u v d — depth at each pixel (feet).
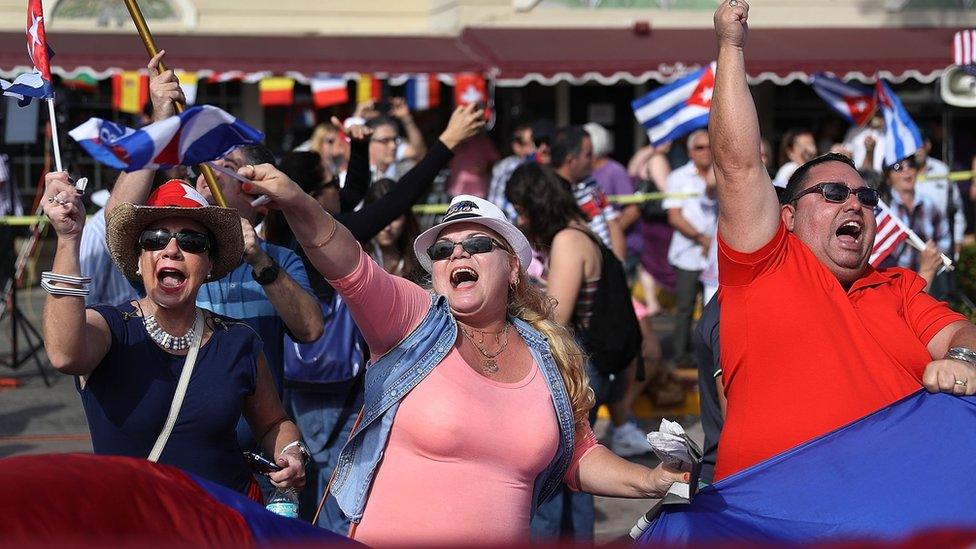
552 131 69.21
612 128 129.70
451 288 28.96
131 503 19.72
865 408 27.66
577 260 43.16
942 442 27.04
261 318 33.22
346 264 26.68
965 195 111.86
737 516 27.12
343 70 113.70
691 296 82.74
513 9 124.47
